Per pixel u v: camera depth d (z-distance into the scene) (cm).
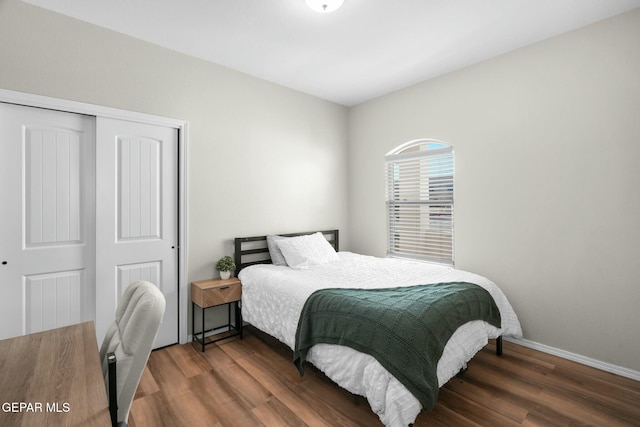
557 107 256
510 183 283
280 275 271
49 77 219
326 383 218
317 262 319
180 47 274
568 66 251
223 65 309
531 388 211
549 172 261
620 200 229
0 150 207
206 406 192
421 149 367
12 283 212
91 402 81
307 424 176
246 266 326
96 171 241
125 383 99
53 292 228
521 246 278
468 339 203
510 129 283
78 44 231
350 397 201
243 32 250
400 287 228
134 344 101
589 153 242
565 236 254
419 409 154
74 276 236
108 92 244
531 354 261
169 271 280
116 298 251
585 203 244
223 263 294
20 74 209
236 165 319
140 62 260
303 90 375
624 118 227
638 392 206
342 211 427
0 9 204
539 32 251
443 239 340
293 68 316
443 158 338
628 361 226
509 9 221
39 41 216
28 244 218
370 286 237
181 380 221
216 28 244
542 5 217
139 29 246
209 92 300
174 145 282
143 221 265
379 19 232
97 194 241
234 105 317
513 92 280
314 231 391
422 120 349
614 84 230
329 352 194
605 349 236
